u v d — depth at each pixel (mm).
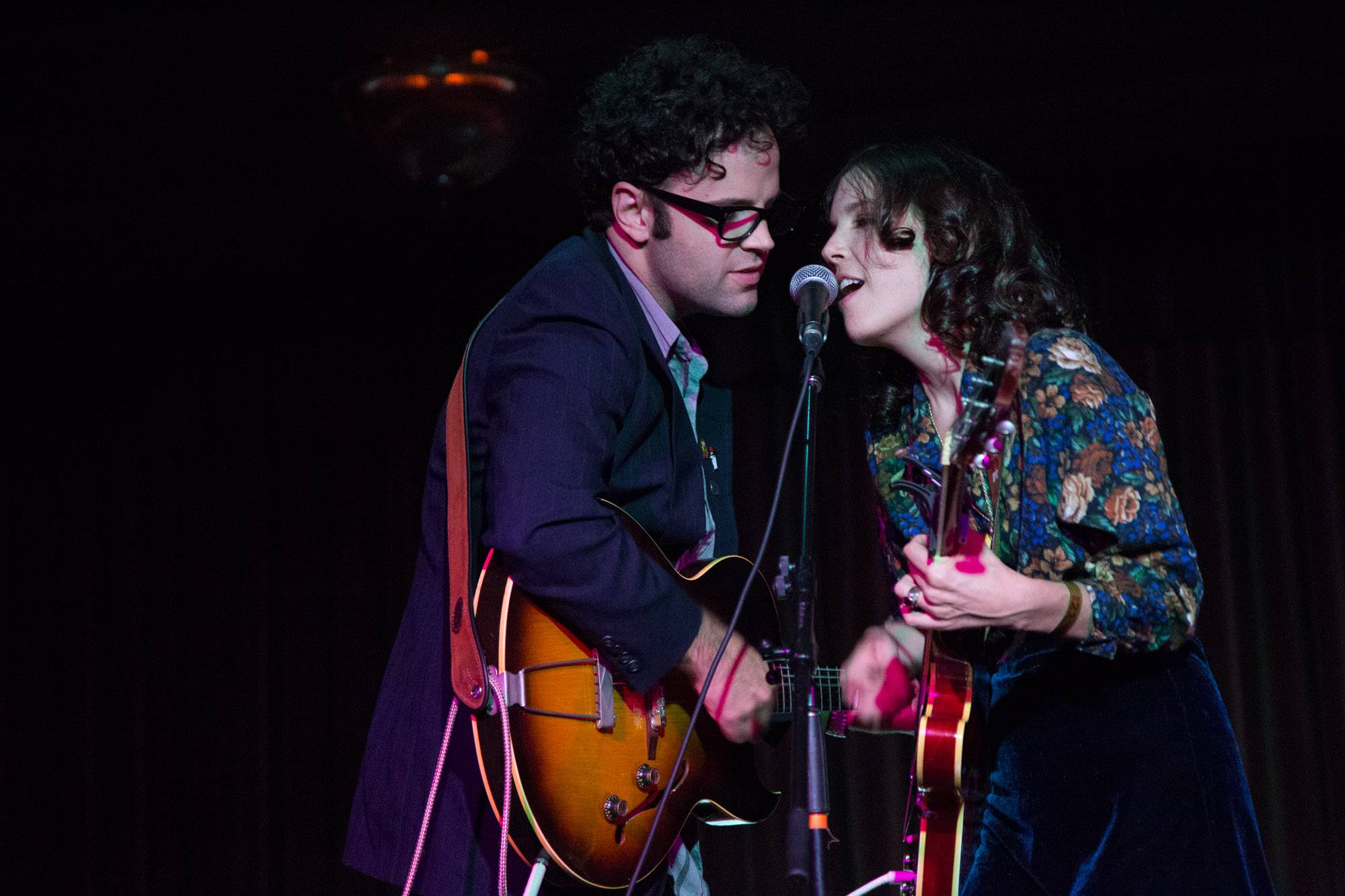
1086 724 3521
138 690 12680
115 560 12883
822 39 9891
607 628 3582
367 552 12672
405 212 11945
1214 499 11352
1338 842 10680
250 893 12242
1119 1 9656
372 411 12711
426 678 3889
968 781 3713
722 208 4102
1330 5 9656
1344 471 11109
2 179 11312
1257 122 10922
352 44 9852
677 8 9602
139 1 9297
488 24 9695
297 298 12852
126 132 10836
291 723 12539
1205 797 3395
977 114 10867
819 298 3859
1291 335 11344
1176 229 11594
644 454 3959
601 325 3744
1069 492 3373
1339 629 10922
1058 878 3486
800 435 11914
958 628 3453
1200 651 3643
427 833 3738
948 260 3777
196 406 12969
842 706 4309
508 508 3500
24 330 13078
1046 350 3508
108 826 12508
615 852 3764
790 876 3215
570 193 11703
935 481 3465
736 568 4207
